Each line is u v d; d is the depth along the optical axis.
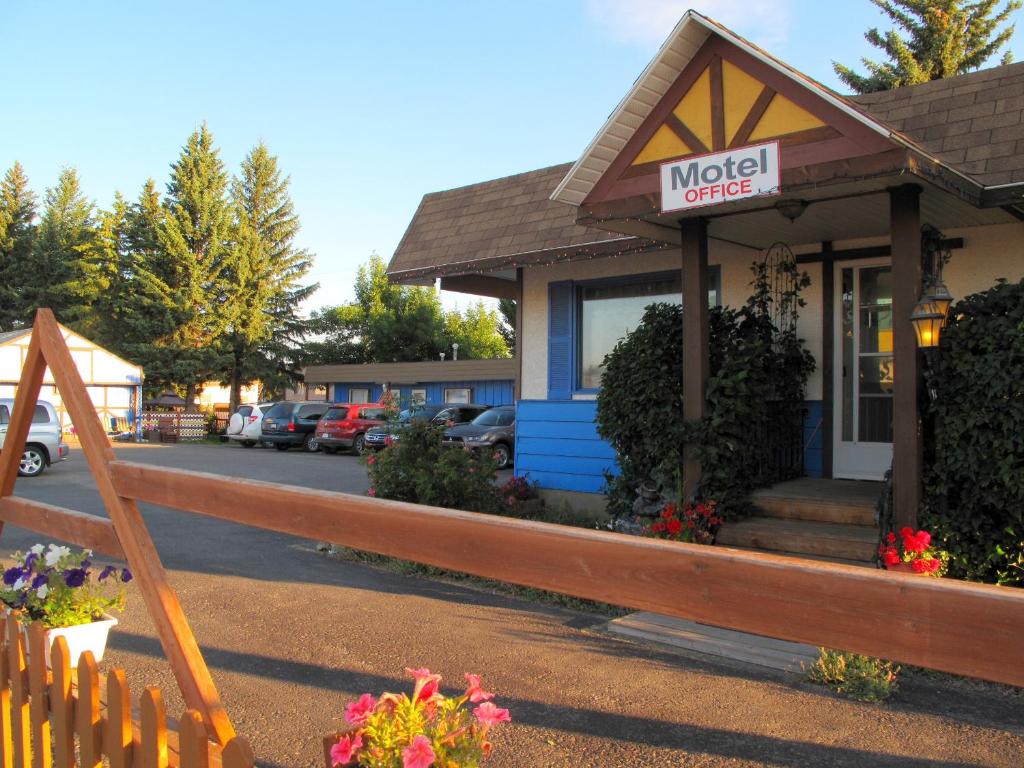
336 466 21.30
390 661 5.65
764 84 6.40
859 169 5.98
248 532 10.62
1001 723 4.61
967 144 7.43
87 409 3.16
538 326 11.49
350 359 48.84
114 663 5.52
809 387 9.09
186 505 2.64
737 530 7.44
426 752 1.91
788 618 1.43
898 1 30.30
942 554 6.09
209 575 8.23
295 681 5.26
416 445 10.09
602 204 7.34
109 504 3.03
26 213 50.00
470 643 6.05
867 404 8.80
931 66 29.56
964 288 8.08
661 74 6.77
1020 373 5.79
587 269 10.97
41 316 3.48
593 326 11.09
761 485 8.19
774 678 5.34
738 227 8.14
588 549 1.67
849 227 8.14
